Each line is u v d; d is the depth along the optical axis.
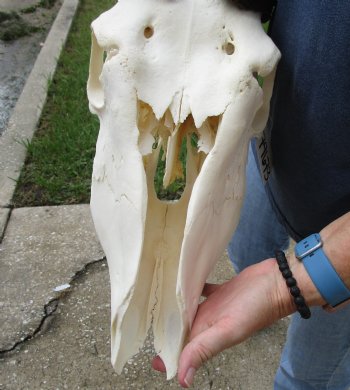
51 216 2.67
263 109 1.00
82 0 5.55
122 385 1.96
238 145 0.90
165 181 0.99
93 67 1.02
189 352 0.93
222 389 1.97
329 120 1.03
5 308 2.21
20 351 2.05
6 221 2.64
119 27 0.92
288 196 1.25
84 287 2.31
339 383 1.65
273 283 1.01
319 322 1.46
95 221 1.00
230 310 0.98
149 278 1.03
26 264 2.41
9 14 5.20
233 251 1.84
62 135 3.17
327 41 0.95
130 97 0.90
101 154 0.98
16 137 3.21
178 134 0.97
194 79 0.90
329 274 0.97
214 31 0.92
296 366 1.61
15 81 4.25
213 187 0.87
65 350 2.06
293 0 1.02
